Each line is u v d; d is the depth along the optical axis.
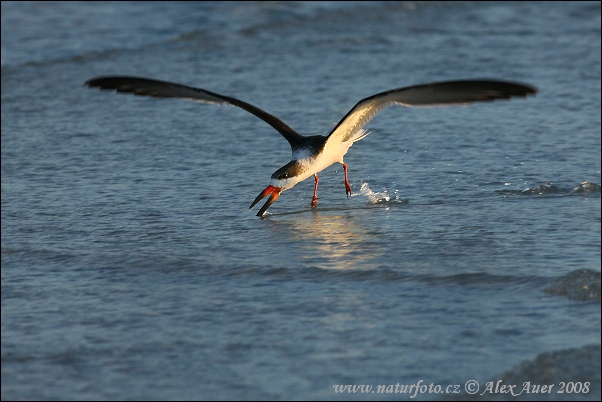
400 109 19.31
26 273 11.06
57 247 12.00
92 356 8.61
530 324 9.02
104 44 25.89
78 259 11.50
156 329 9.22
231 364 8.38
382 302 9.76
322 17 28.08
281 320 9.36
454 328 9.01
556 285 9.88
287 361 8.41
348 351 8.59
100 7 29.58
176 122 19.03
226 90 21.08
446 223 12.56
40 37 26.48
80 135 18.28
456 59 23.23
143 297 10.15
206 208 13.74
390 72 22.23
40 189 14.91
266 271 10.82
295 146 12.98
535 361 8.12
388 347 8.63
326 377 8.09
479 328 8.98
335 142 12.80
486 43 24.80
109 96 21.36
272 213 13.50
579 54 23.33
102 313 9.69
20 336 9.10
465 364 8.23
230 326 9.25
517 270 10.48
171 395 7.83
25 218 13.38
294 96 20.42
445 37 25.62
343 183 14.96
